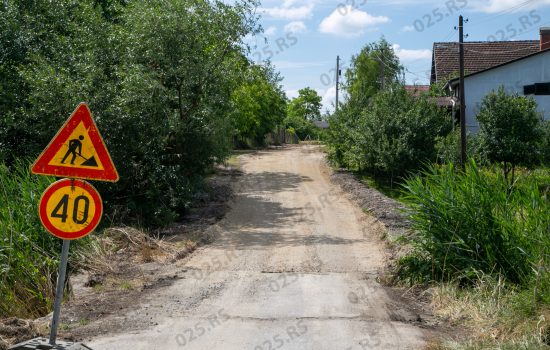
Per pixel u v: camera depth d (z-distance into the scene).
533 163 26.86
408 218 10.05
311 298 8.97
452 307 8.12
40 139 16.42
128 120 15.91
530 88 34.19
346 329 7.26
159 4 18.33
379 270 11.16
